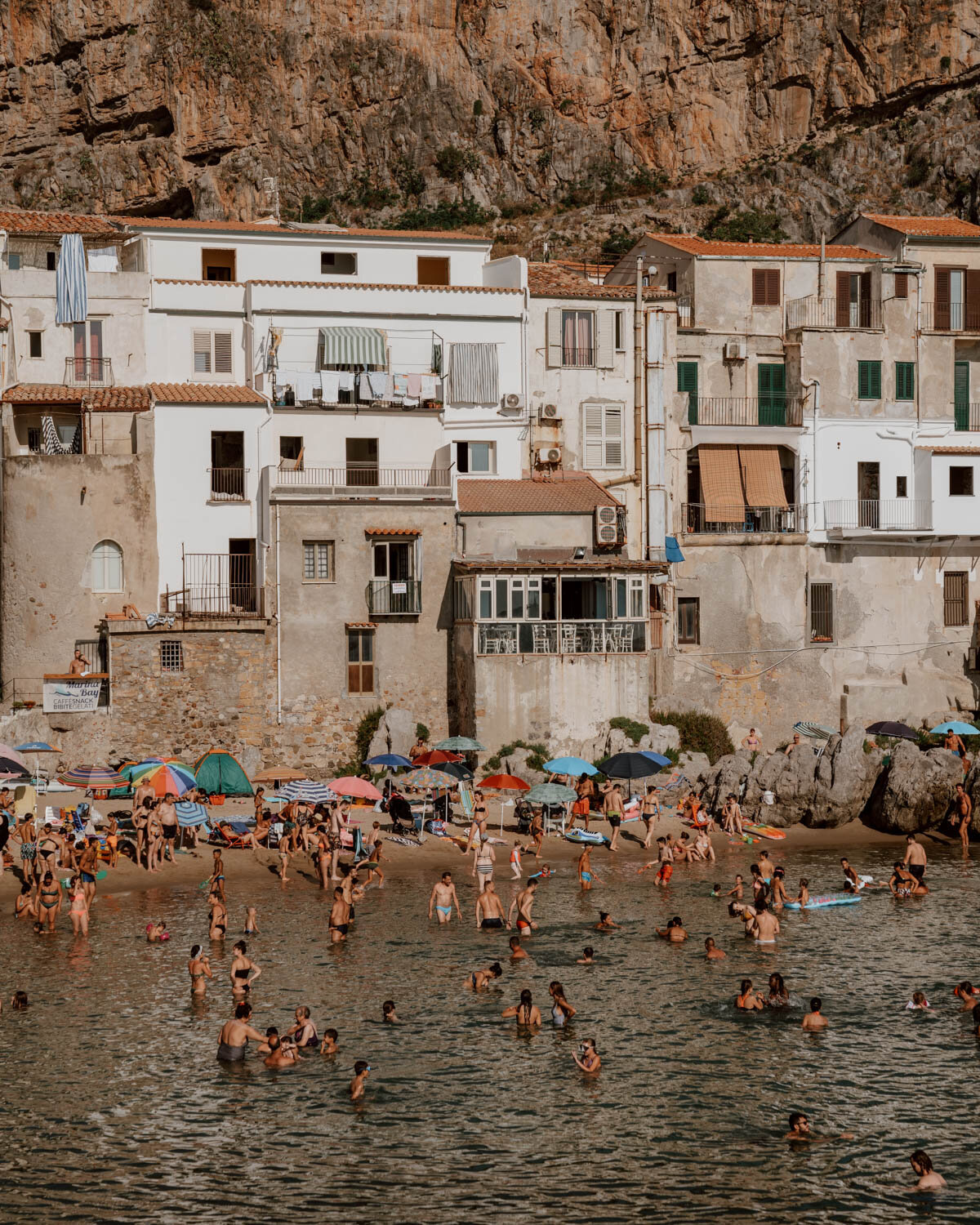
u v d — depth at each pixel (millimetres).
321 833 49688
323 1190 27781
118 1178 28172
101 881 48875
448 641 61062
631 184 144375
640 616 60562
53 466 58938
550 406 65562
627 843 54938
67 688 56938
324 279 67875
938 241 71000
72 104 145125
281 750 59219
